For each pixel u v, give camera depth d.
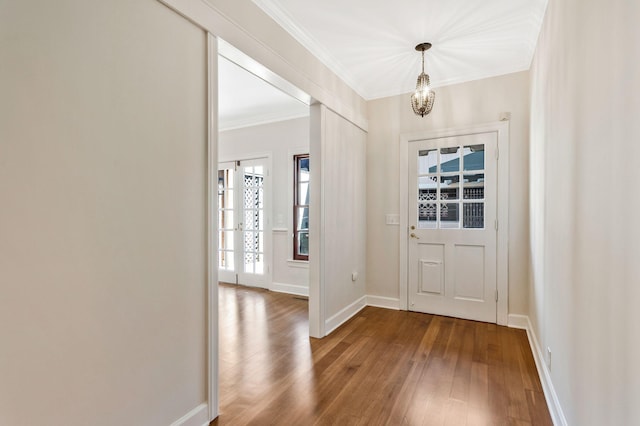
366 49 2.87
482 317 3.41
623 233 0.98
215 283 1.83
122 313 1.39
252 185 5.11
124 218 1.40
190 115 1.69
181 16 1.64
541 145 2.39
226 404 1.96
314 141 3.02
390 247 3.89
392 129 3.87
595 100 1.23
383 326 3.28
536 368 2.39
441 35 2.66
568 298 1.58
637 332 0.88
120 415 1.38
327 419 1.83
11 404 1.07
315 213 3.02
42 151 1.14
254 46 2.12
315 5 2.26
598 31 1.20
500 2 2.23
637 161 0.89
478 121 3.41
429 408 1.92
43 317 1.15
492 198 3.36
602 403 1.13
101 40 1.31
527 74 3.19
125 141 1.40
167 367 1.58
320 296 3.00
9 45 1.06
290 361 2.52
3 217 1.05
